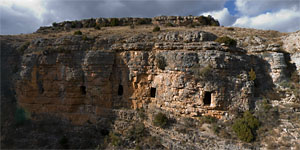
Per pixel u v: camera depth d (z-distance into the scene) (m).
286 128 14.66
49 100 22.30
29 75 22.02
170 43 19.91
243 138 14.77
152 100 20.50
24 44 25.00
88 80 21.34
